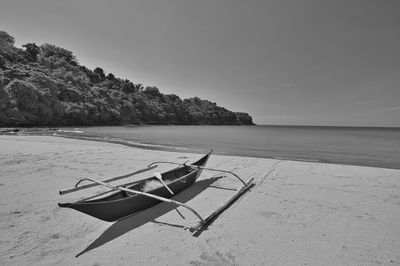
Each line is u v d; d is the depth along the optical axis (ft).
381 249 12.50
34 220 15.46
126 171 30.81
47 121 177.27
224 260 11.35
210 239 13.43
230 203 19.52
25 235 13.48
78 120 209.46
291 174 30.50
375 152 64.28
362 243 13.12
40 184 23.58
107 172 29.89
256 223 15.67
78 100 218.59
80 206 12.12
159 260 11.28
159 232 14.21
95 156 41.22
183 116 451.53
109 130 164.35
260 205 19.13
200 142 90.27
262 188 24.11
